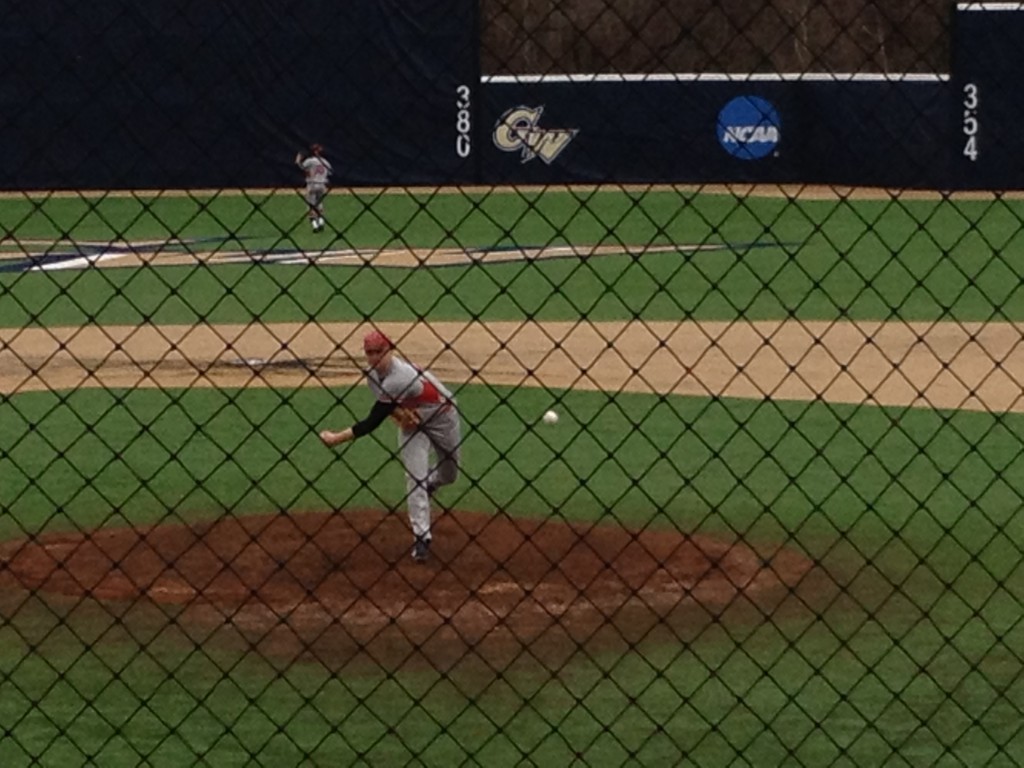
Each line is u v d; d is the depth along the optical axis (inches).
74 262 1503.4
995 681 568.1
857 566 681.6
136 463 849.5
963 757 510.3
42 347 1157.1
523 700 536.4
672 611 617.9
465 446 898.1
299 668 573.0
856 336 1191.6
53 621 612.1
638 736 524.7
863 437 908.0
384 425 944.9
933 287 1365.7
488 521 716.0
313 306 1318.9
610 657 581.9
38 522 734.5
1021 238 1540.4
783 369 1085.1
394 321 1259.8
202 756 500.4
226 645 591.5
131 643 592.7
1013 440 896.3
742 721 537.0
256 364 1097.4
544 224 1696.6
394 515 740.0
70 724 530.3
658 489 807.1
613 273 1449.3
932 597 645.9
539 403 994.7
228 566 609.6
